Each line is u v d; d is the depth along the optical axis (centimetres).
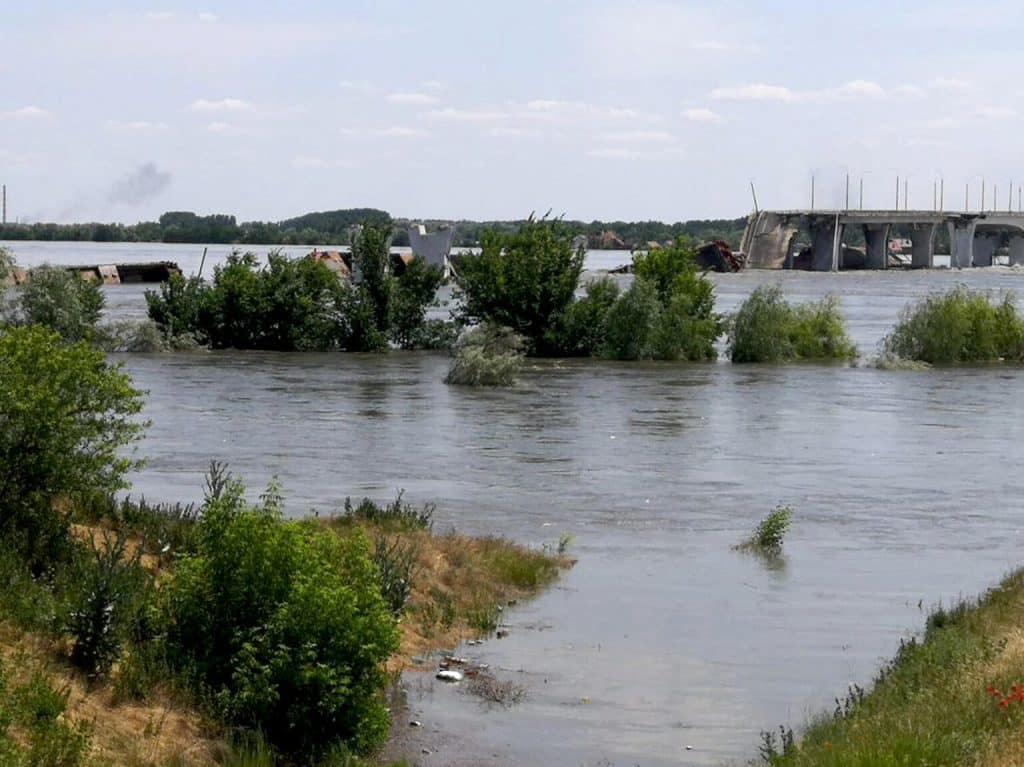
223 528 1424
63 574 1527
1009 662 1467
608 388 4916
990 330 6419
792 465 3195
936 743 1157
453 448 3356
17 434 1623
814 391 4912
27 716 1164
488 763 1304
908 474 3091
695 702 1484
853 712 1363
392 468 3028
